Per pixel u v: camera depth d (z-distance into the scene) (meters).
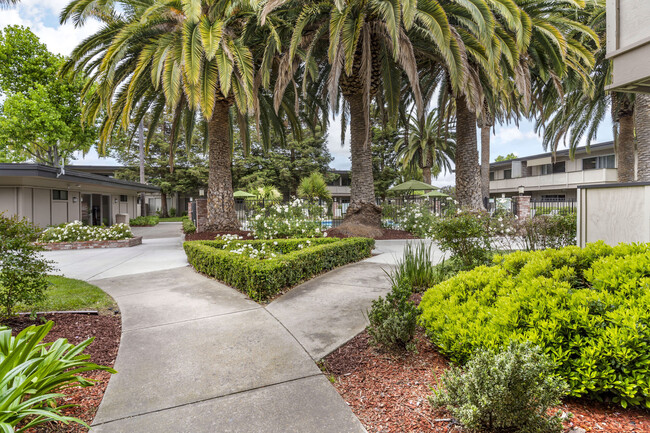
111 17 9.83
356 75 10.59
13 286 3.51
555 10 10.80
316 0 9.42
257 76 10.28
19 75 19.66
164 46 8.25
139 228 21.89
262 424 1.98
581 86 12.61
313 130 14.96
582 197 4.62
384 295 4.60
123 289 5.18
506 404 1.68
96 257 8.68
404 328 2.77
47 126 18.92
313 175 21.67
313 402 2.20
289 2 9.29
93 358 2.88
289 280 5.08
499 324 2.34
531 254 3.34
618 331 1.93
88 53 9.71
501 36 8.87
